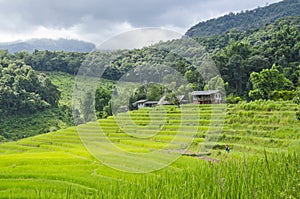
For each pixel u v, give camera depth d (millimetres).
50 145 30797
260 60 59875
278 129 33562
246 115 38594
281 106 40750
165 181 10312
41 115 57406
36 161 20406
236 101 50562
